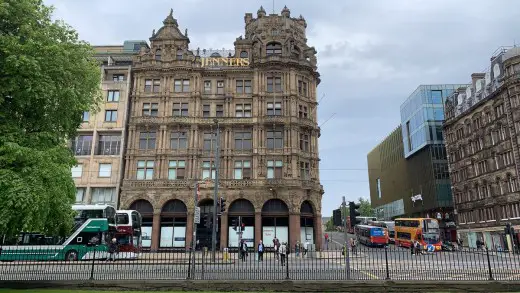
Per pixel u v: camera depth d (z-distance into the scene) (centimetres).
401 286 1698
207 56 5747
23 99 1541
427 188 8119
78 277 1895
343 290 1695
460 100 6981
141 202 4759
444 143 7644
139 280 1705
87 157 4912
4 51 1471
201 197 4678
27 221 1352
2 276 1908
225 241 4553
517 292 1669
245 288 1703
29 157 1459
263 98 5022
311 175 4972
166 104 5019
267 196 4672
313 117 5206
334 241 7875
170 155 4878
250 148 4944
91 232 3369
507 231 3875
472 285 1692
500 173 5625
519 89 5284
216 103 5122
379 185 12019
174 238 4669
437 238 5141
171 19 5353
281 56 5116
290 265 2848
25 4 1594
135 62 5241
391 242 6769
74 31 1870
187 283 1706
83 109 1884
